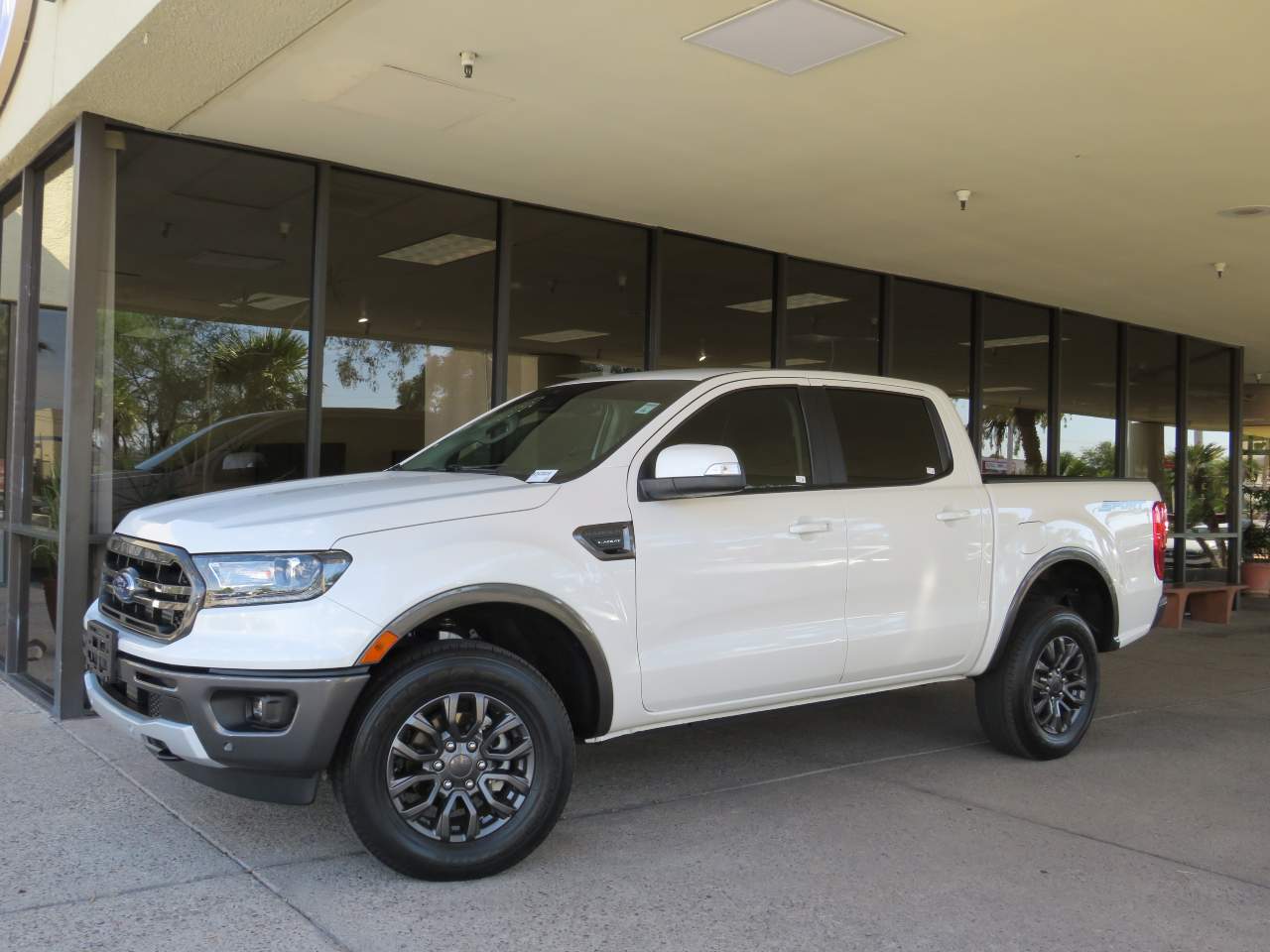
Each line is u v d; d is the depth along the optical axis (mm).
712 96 5855
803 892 3811
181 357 6570
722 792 4996
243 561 3615
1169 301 11406
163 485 6500
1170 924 3602
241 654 3541
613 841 4312
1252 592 14844
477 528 3930
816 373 5164
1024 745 5551
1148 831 4562
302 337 6984
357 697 3635
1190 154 6625
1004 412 11352
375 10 4867
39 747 5469
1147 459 13180
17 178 7445
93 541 6172
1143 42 5051
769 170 7117
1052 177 7141
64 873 3852
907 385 5492
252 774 3662
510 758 3891
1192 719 6848
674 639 4344
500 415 5406
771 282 9445
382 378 7305
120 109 6098
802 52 5258
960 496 5359
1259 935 3529
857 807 4801
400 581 3707
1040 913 3670
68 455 6102
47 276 6980
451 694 3785
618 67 5488
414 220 7473
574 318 8273
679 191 7648
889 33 5012
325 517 3734
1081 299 11367
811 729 6289
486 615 4117
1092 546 5859
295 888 3754
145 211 6465
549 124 6312
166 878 3824
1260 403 19281
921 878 3973
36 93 6375
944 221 8289
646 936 3428
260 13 4867
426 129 6414
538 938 3393
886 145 6586
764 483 4785
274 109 6094
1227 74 5402
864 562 4906
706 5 4793
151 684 3709
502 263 7848
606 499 4246
